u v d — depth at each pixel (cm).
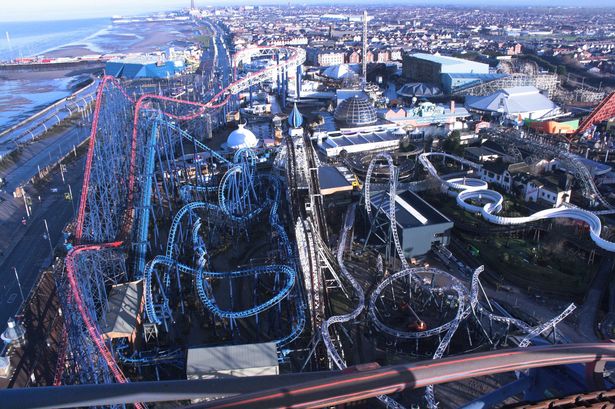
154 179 14812
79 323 8038
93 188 12200
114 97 16762
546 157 16175
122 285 10275
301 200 12225
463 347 8912
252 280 11275
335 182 15375
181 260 11912
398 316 9825
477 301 9144
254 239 13188
